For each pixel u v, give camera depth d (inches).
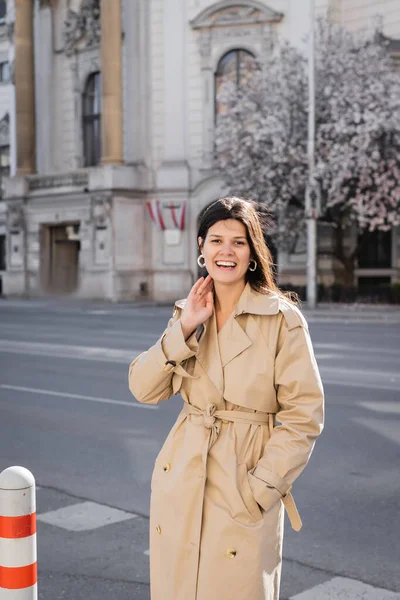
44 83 1635.1
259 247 117.3
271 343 114.1
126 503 250.7
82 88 1589.6
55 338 776.9
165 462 117.6
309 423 111.7
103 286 1413.6
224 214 116.3
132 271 1425.9
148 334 807.7
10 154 1764.3
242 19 1375.5
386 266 1316.4
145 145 1449.3
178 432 118.3
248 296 116.2
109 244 1401.3
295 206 1263.5
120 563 201.0
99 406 415.8
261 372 113.2
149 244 1451.8
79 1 1603.1
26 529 114.8
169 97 1429.6
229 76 1405.0
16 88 1608.0
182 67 1421.0
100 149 1584.6
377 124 1103.0
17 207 1588.3
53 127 1632.6
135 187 1419.8
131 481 275.1
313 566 194.9
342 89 1155.9
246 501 109.6
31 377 522.0
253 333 114.6
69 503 251.1
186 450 114.3
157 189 1430.9
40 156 1646.2
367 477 269.9
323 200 1171.3
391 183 1131.9
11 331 866.1
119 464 297.9
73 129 1608.0
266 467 109.5
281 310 115.2
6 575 113.7
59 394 455.2
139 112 1449.3
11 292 1617.9
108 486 269.4
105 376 521.7
